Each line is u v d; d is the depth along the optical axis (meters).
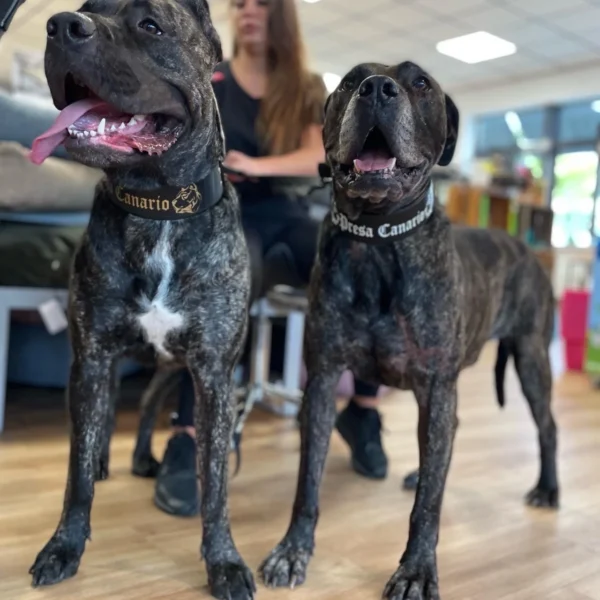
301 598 1.44
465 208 6.66
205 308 1.49
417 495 1.57
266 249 2.62
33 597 1.36
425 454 1.59
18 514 1.76
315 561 1.61
